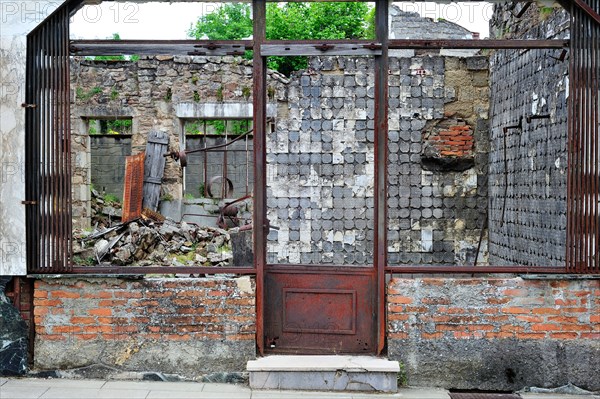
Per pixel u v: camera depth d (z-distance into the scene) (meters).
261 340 5.59
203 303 5.54
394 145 11.14
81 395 5.14
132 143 14.34
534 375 5.52
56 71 5.48
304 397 5.21
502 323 5.53
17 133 5.42
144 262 11.05
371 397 5.28
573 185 5.50
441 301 5.53
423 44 5.53
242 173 16.48
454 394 5.39
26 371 5.55
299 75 11.22
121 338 5.55
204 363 5.55
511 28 9.88
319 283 5.73
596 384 5.50
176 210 14.20
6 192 5.42
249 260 9.33
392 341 5.54
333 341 5.73
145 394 5.20
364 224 11.18
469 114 11.13
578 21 5.52
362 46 5.51
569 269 5.49
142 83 14.30
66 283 5.54
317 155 11.22
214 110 14.23
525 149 8.75
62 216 5.49
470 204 11.11
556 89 7.53
